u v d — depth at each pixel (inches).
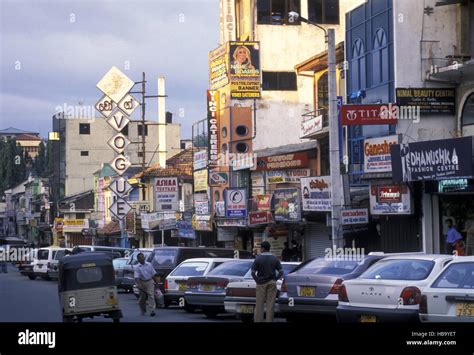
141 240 2539.4
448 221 1037.8
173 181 2132.1
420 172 1016.9
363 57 1237.1
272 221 1473.9
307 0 1897.1
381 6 1181.1
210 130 1920.5
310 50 1898.4
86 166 3671.3
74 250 1653.5
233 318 895.1
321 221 1352.1
